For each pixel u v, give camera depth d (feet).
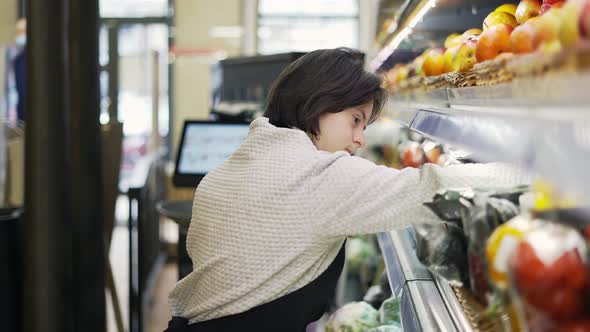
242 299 4.89
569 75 2.18
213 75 20.68
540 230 2.53
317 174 4.80
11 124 12.96
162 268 20.03
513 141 2.80
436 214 3.65
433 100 6.17
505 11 5.04
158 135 19.84
